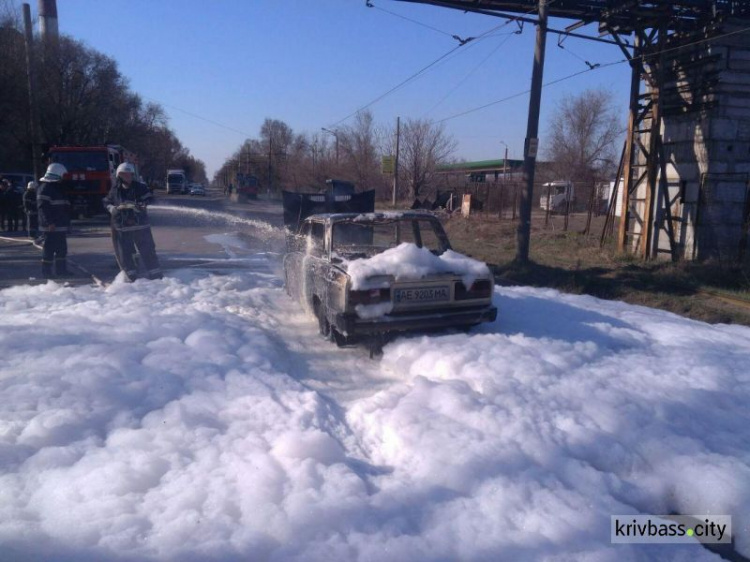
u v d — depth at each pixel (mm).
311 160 60688
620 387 4789
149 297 8055
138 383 4637
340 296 5676
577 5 14391
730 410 4496
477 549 2830
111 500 3072
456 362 5207
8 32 33719
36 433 3748
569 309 7777
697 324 7617
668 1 12961
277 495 3182
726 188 13516
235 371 5031
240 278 9867
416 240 7457
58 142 43594
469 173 54250
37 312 7062
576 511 3133
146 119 62125
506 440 3812
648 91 16125
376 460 3809
